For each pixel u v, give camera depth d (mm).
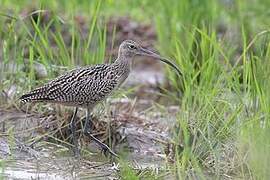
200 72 16453
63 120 15602
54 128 15484
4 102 15930
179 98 17828
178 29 18750
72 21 16422
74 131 14875
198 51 17469
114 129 15586
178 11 18906
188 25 18484
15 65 16531
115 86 15375
